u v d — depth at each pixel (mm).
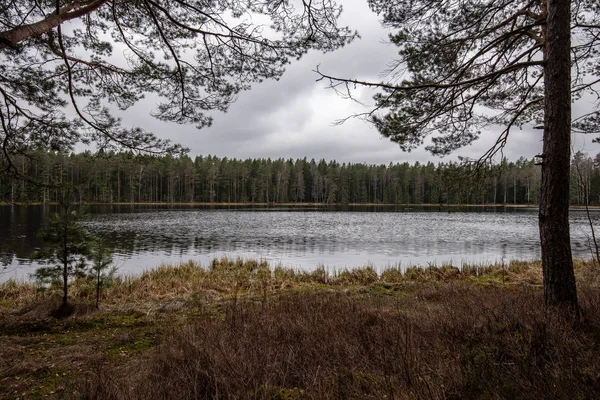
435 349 3412
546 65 4453
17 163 6391
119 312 6305
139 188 79562
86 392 2781
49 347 4500
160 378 3133
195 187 91562
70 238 6215
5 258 14484
